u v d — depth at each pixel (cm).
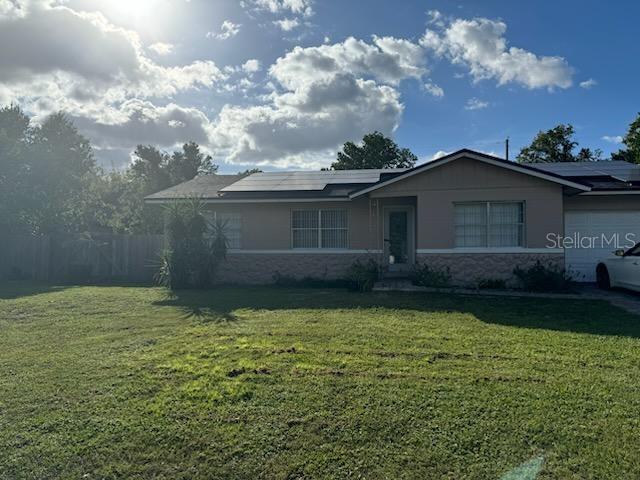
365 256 1473
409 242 1495
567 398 427
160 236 1700
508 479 298
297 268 1503
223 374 502
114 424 383
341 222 1505
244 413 400
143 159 5119
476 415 390
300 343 638
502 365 531
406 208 1495
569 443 342
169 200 1522
